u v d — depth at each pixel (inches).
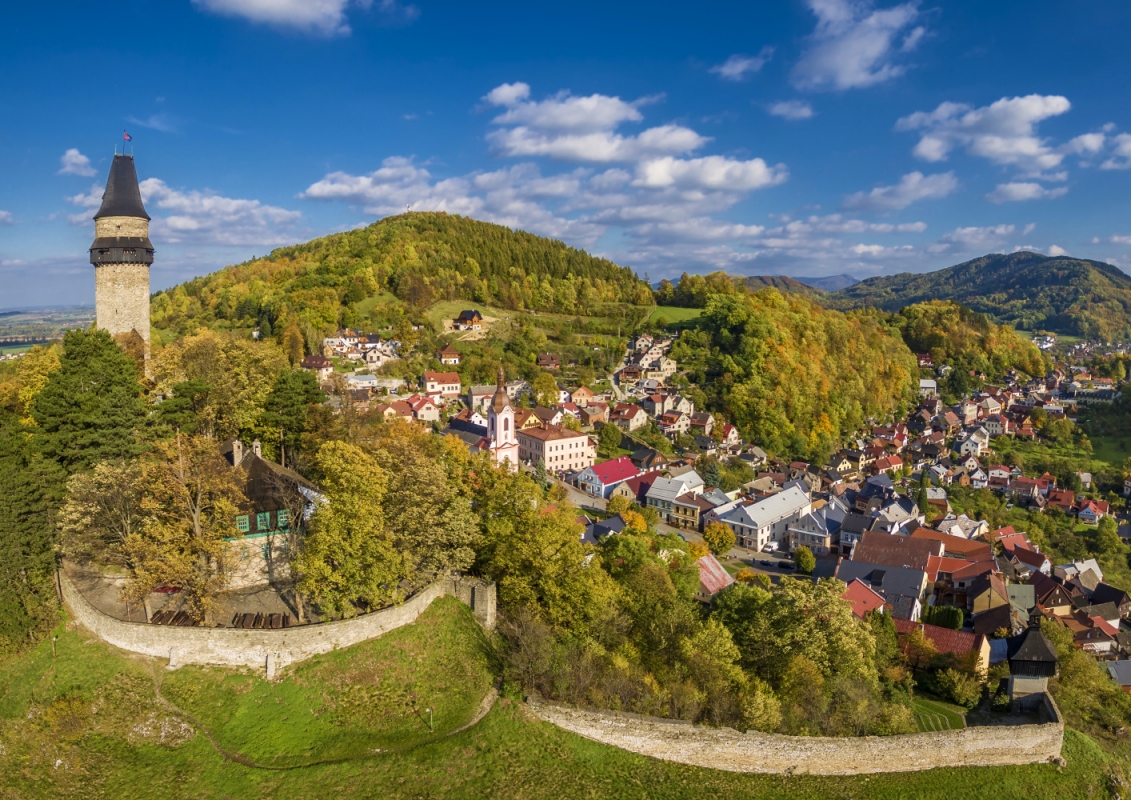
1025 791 2063.2
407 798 1476.4
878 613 2977.4
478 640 1953.7
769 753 1893.5
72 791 1434.5
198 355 3110.2
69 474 2149.4
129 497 1919.3
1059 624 3430.1
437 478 2041.1
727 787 1809.8
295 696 1663.4
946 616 3435.0
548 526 2228.1
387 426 3395.7
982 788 2031.3
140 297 3452.3
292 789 1454.2
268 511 2074.3
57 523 1918.1
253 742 1555.1
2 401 2982.3
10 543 1812.3
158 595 1951.3
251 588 2038.6
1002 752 2130.9
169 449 1948.8
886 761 2009.1
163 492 1825.8
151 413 2516.0
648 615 2460.6
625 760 1774.1
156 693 1641.2
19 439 2169.0
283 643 1712.6
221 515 1861.5
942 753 2070.6
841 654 2294.5
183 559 1739.7
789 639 2332.7
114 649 1744.6
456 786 1528.1
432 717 1681.8
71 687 1648.6
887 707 2150.6
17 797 1423.5
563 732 1765.5
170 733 1560.0
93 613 1792.6
